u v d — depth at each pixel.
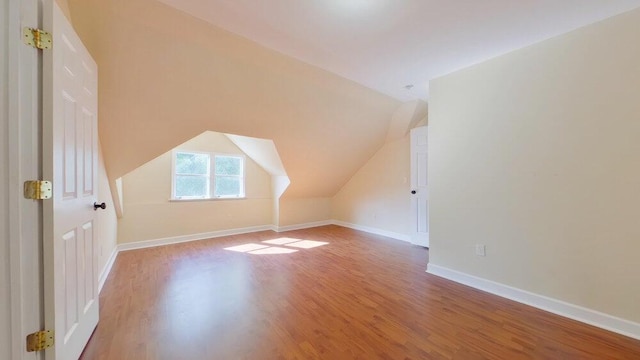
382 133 4.83
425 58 2.60
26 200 1.12
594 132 1.96
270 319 2.04
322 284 2.73
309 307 2.24
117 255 3.65
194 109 3.01
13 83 1.08
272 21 2.03
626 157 1.84
